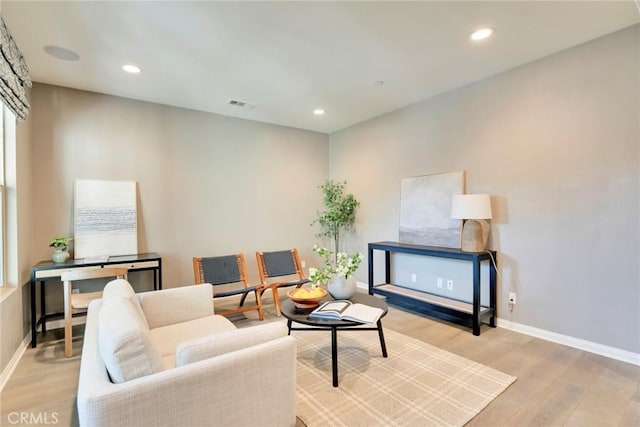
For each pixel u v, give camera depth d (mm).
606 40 2545
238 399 1348
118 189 3684
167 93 3635
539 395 2053
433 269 3881
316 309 2434
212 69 3051
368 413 1886
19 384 2244
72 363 2551
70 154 3438
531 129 2992
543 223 2930
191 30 2395
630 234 2463
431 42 2621
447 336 3018
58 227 3375
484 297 3361
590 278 2664
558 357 2566
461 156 3576
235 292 3574
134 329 1263
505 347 2762
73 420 1865
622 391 2090
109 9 2119
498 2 2121
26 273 2963
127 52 2703
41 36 2424
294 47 2672
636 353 2445
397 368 2404
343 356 2605
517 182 3104
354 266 2758
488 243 3328
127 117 3758
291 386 1498
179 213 4109
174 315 2344
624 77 2469
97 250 3537
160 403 1180
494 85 3258
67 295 2648
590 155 2646
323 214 5285
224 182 4469
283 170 5027
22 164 2861
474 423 1796
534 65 2959
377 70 3123
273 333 1551
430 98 3889
